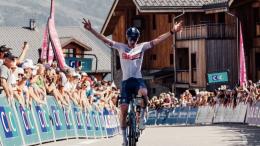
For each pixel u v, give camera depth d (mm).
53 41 28031
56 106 19641
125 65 12641
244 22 50219
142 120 12773
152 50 62125
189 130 28297
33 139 17484
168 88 59312
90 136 22719
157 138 21609
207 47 51531
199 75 52031
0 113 15609
